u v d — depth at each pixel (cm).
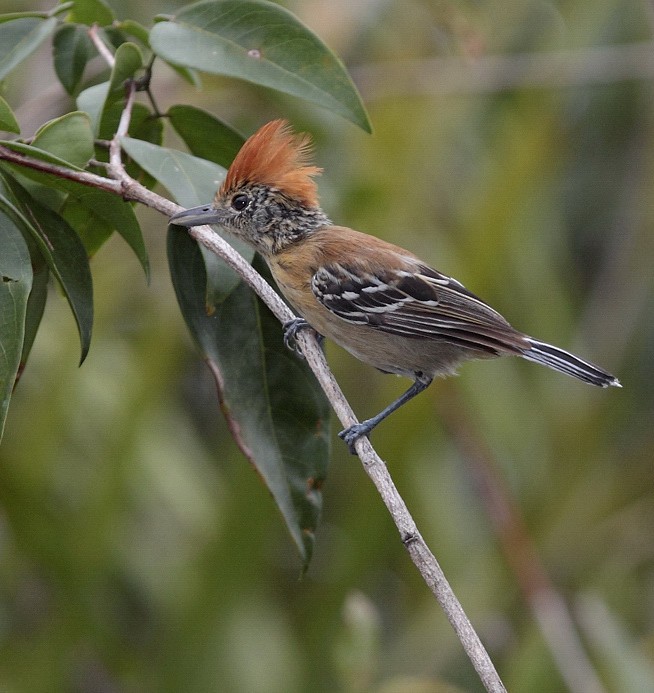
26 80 1297
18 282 679
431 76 1328
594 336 1480
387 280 959
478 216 1241
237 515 1112
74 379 1180
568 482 1348
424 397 1191
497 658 1245
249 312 839
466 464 1282
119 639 1184
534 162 1266
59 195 772
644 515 1338
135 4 1265
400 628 1291
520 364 1401
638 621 1284
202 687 1130
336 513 1370
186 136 893
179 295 808
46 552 1140
